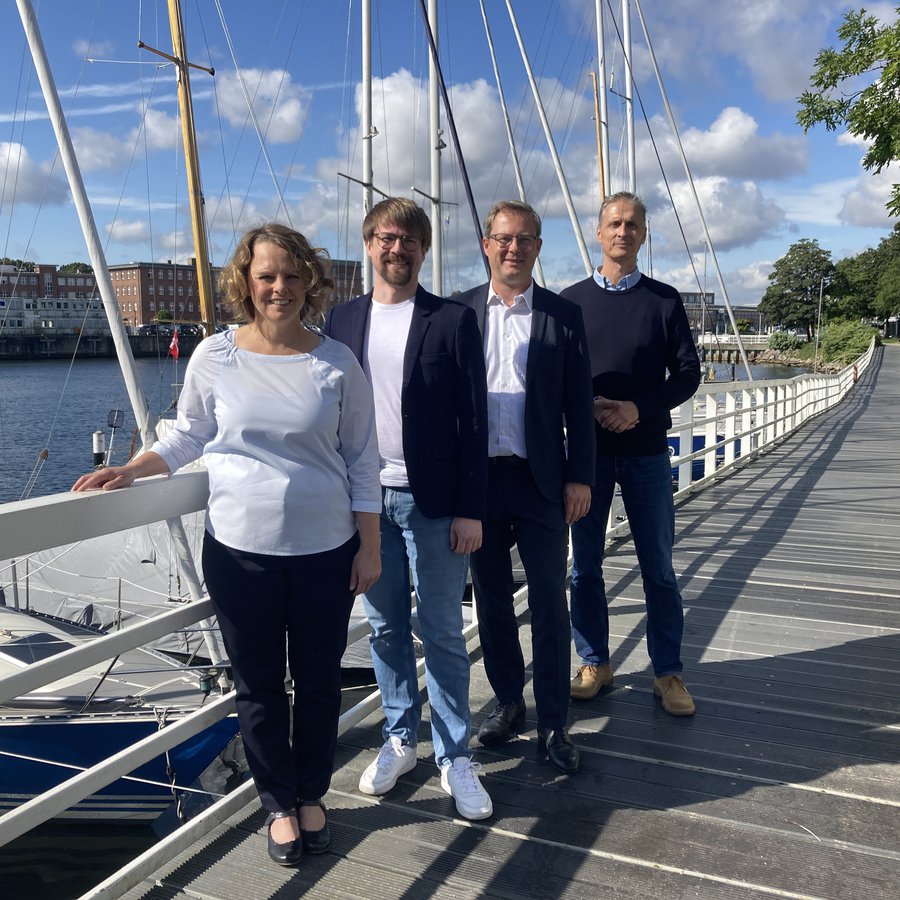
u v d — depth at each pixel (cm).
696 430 1325
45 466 2353
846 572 530
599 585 319
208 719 225
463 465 230
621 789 253
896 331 8875
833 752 278
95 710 498
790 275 8888
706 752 278
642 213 297
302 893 202
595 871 212
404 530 241
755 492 863
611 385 300
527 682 336
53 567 780
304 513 198
